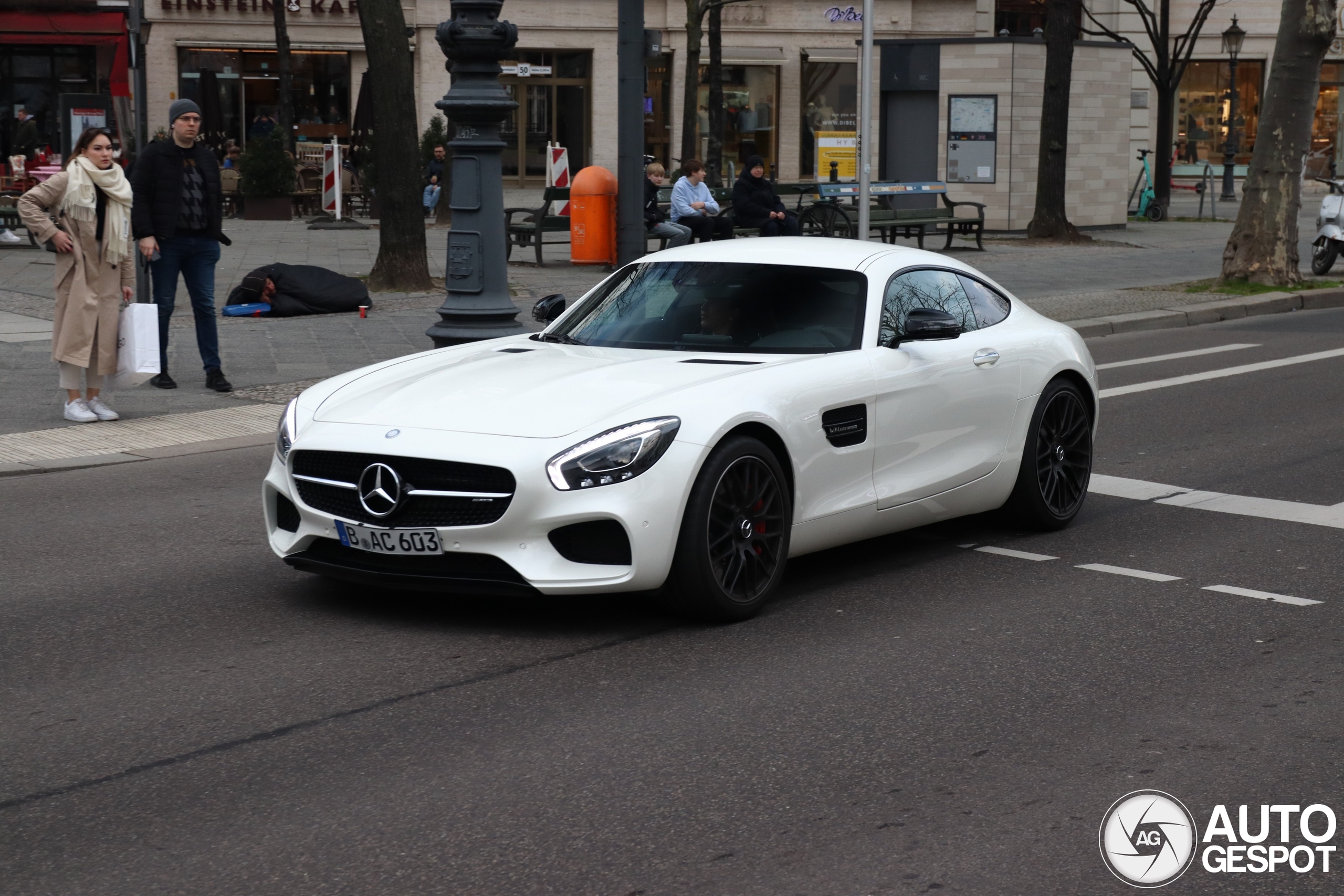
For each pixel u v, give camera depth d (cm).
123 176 1016
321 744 463
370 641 568
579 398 582
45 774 440
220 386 1139
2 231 2336
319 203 3139
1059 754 455
